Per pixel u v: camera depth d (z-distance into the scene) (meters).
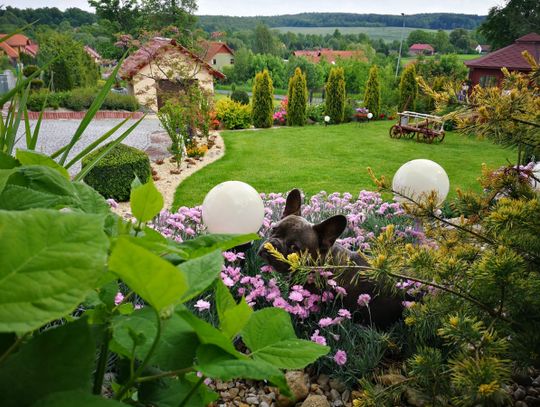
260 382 2.47
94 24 41.06
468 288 1.83
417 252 1.83
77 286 0.33
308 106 20.67
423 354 1.80
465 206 2.00
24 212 0.35
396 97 21.44
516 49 25.61
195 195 7.75
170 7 35.88
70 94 19.55
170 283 0.35
